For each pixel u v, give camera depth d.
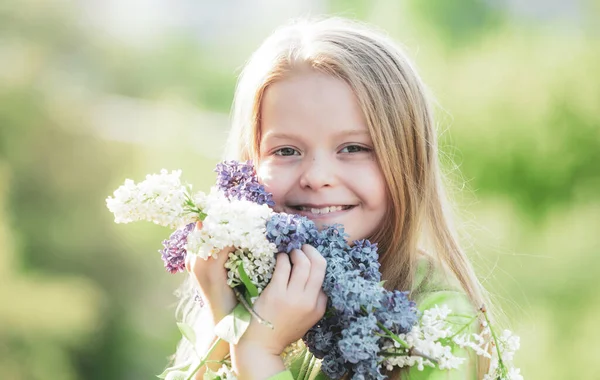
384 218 2.27
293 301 1.85
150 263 10.52
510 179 9.12
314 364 2.17
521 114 9.20
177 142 11.62
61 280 10.21
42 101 11.09
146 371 10.05
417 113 2.35
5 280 9.59
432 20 10.72
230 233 1.82
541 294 8.44
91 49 13.59
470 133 9.27
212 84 17.09
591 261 8.55
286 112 2.16
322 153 2.14
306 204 2.14
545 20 10.09
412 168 2.32
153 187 1.84
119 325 10.21
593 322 8.04
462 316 2.00
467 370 1.99
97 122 11.86
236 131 2.47
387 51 2.34
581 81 9.15
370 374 1.78
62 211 10.55
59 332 9.58
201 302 2.10
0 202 10.12
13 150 10.59
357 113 2.16
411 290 2.22
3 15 12.06
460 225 3.11
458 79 9.59
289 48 2.23
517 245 8.79
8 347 9.30
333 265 1.88
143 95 14.95
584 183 9.03
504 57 9.57
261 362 1.86
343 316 1.82
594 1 9.80
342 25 2.46
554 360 7.77
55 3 12.62
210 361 1.98
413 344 1.85
